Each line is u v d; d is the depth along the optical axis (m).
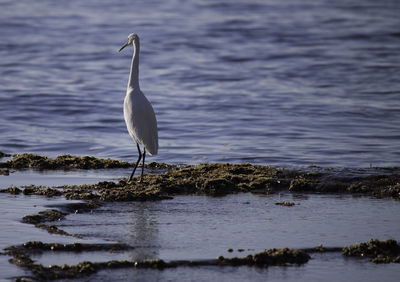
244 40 44.53
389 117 22.19
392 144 17.89
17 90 27.22
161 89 28.89
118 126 21.06
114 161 14.91
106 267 7.88
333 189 12.31
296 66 35.50
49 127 20.66
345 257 8.49
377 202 11.39
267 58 38.22
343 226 9.80
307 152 16.92
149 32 47.44
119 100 25.81
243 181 12.86
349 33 46.84
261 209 10.80
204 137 19.16
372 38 45.03
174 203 11.12
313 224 9.89
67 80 30.86
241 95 27.23
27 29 48.25
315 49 41.12
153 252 8.44
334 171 13.51
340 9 60.59
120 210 10.53
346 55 38.91
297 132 19.75
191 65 35.94
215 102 25.48
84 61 37.09
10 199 11.03
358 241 9.05
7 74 31.94
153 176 13.08
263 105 24.80
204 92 28.11
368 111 23.25
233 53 39.78
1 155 15.77
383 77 31.83
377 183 12.57
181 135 19.47
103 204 10.91
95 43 43.34
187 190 12.20
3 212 10.13
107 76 32.47
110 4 62.69
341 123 21.16
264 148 17.48
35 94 26.33
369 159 16.00
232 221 9.99
